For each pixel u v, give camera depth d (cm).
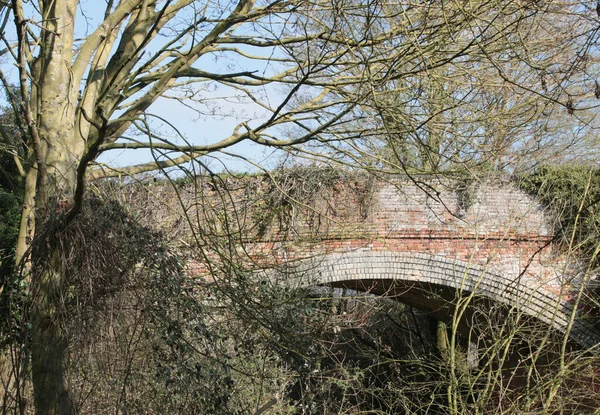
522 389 1191
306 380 898
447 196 1580
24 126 794
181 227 971
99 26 713
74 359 634
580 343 1497
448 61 720
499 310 1337
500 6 721
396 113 739
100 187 786
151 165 778
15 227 1374
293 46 796
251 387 904
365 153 773
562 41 796
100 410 663
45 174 614
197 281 747
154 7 830
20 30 596
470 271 1572
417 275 1570
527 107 910
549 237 1522
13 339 625
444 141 855
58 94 660
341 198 1522
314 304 1083
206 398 656
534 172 1533
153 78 844
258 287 813
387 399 1321
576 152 1478
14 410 641
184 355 664
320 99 839
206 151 746
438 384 1191
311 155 850
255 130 743
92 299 620
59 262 606
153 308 652
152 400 665
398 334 2106
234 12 731
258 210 1398
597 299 1409
